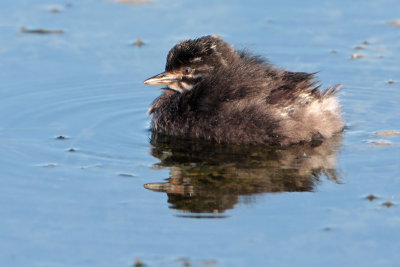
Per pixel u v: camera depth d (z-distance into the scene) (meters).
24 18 21.39
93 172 12.49
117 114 16.06
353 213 10.87
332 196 11.46
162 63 18.83
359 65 18.62
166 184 12.02
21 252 9.81
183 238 10.16
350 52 19.36
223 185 11.95
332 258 9.62
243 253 9.75
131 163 12.97
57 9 22.17
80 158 13.16
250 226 10.48
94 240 10.11
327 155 13.21
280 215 10.83
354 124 14.99
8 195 11.50
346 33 20.48
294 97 13.62
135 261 9.54
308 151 13.47
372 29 20.70
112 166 12.80
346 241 10.05
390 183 11.88
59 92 17.27
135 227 10.47
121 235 10.25
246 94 13.79
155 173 12.48
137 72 18.42
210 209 11.05
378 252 9.77
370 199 11.33
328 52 19.41
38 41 19.98
